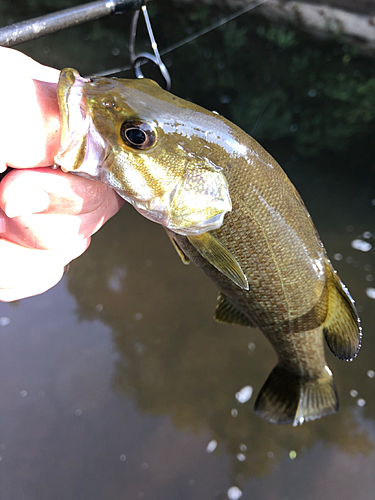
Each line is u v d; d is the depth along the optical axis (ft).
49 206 0.51
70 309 1.89
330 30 3.19
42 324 1.82
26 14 2.47
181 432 1.50
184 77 3.41
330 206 2.62
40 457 1.40
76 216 0.53
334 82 3.26
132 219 2.43
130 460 1.41
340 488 1.36
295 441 1.49
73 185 0.50
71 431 1.47
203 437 1.49
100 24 2.41
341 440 1.49
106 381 1.63
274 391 0.88
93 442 1.45
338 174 2.90
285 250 0.64
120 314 1.89
